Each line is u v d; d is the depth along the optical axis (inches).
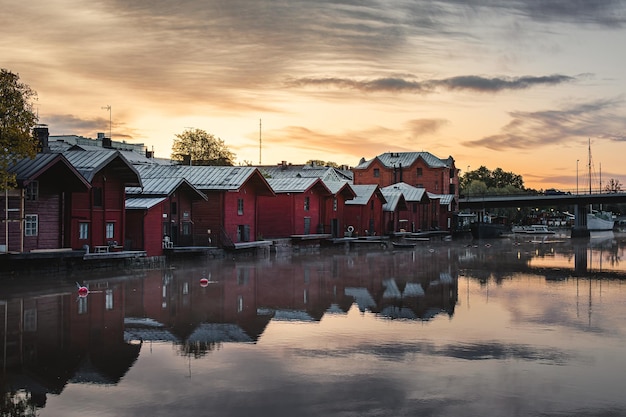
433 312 1023.0
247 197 2212.1
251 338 813.9
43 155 1423.5
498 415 534.3
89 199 1577.3
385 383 617.6
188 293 1211.9
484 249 2765.7
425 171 4500.5
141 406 551.8
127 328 871.1
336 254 2345.0
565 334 848.9
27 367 670.5
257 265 1820.9
